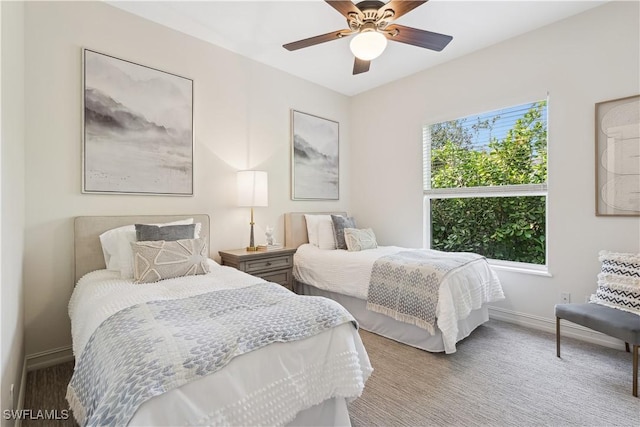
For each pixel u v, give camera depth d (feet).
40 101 6.99
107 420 2.86
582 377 6.61
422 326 7.76
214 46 10.08
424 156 12.43
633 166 7.82
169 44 9.05
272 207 11.87
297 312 4.62
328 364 4.52
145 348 3.41
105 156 7.88
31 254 6.91
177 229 7.57
